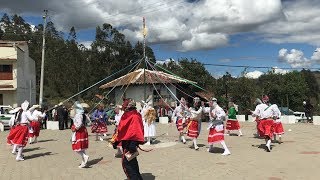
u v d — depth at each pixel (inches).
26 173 432.8
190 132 567.2
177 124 653.9
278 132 619.8
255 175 376.8
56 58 2856.8
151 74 1381.6
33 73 1987.0
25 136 525.3
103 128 746.2
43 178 400.8
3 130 1112.8
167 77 1406.3
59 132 973.2
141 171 410.9
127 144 329.7
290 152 517.0
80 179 387.2
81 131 447.2
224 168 415.5
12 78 1608.0
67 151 602.9
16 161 519.2
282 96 2253.9
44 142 737.0
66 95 2506.2
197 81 1781.5
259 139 676.7
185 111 648.4
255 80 2224.4
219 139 514.6
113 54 2527.1
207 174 387.9
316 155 486.9
